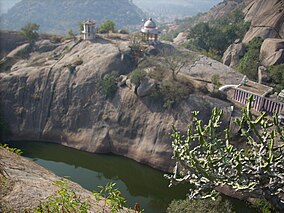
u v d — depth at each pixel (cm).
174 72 5338
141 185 4462
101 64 6069
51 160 5169
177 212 2561
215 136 1585
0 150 1349
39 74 6209
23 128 5828
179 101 4900
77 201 820
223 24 10525
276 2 8244
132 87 5347
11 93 6081
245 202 3647
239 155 1466
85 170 4881
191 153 1525
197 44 9025
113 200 846
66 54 6925
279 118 3925
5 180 975
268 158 1405
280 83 5716
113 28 8606
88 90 5769
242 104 4688
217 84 5278
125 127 5212
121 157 5131
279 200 1504
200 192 1698
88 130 5500
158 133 4853
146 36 7150
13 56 7631
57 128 5722
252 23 8344
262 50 6669
